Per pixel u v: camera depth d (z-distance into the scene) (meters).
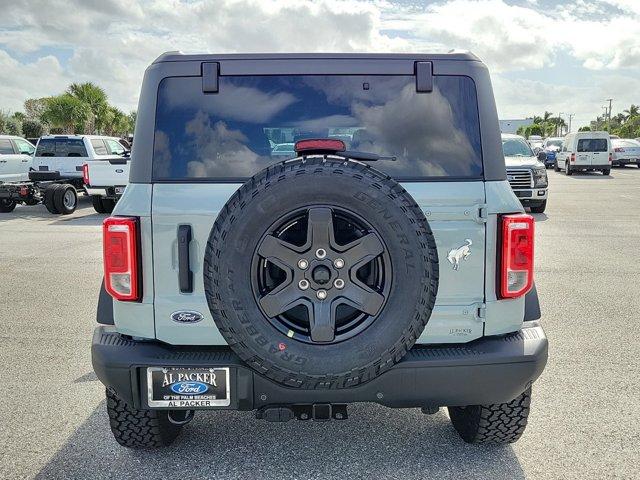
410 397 3.01
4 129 49.91
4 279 8.62
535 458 3.63
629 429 4.01
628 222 14.34
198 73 3.16
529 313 3.31
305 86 3.19
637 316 6.68
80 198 21.33
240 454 3.70
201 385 2.98
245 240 2.69
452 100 3.18
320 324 2.72
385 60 3.19
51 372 5.08
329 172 2.70
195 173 3.12
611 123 131.12
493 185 3.11
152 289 3.07
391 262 2.72
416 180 3.08
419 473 3.46
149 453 3.71
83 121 44.09
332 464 3.57
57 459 3.63
